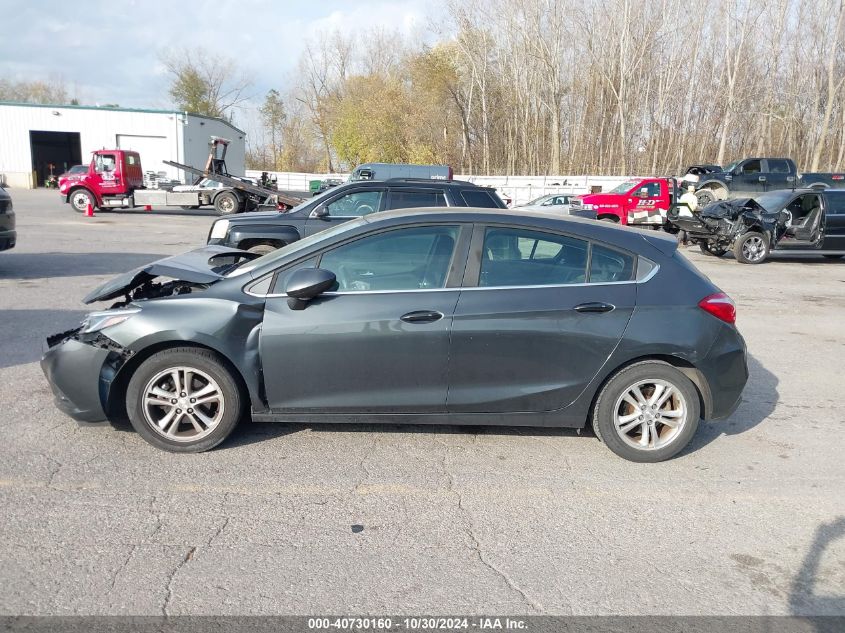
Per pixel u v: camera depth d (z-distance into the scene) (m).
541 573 2.96
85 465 3.87
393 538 3.21
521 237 4.12
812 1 37.59
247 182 25.09
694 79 40.81
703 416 4.26
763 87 39.50
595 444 4.41
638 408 4.12
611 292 4.07
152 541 3.11
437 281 4.05
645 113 42.34
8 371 5.60
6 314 7.72
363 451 4.18
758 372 6.32
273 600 2.72
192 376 4.03
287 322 3.96
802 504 3.67
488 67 46.00
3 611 2.59
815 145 39.19
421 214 4.18
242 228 8.91
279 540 3.16
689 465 4.15
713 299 4.13
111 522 3.27
